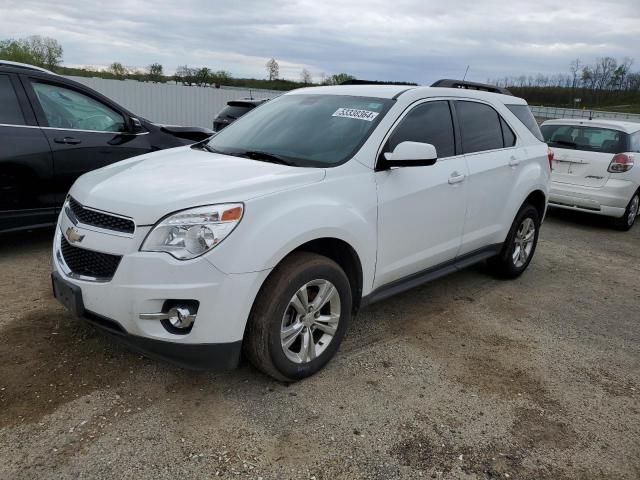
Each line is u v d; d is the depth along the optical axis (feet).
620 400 11.23
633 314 16.33
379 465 8.72
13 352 11.25
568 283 18.92
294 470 8.46
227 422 9.51
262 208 9.64
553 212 32.81
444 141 14.25
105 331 9.72
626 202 27.53
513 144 17.17
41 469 8.11
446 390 11.09
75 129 18.06
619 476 8.90
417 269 13.61
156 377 10.74
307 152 12.20
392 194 12.12
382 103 13.19
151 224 9.21
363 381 11.19
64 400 9.80
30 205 17.12
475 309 15.70
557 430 10.00
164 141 20.63
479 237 15.72
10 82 16.74
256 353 9.97
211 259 9.05
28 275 15.62
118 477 8.07
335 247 11.55
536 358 12.87
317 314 10.80
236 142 13.67
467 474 8.66
